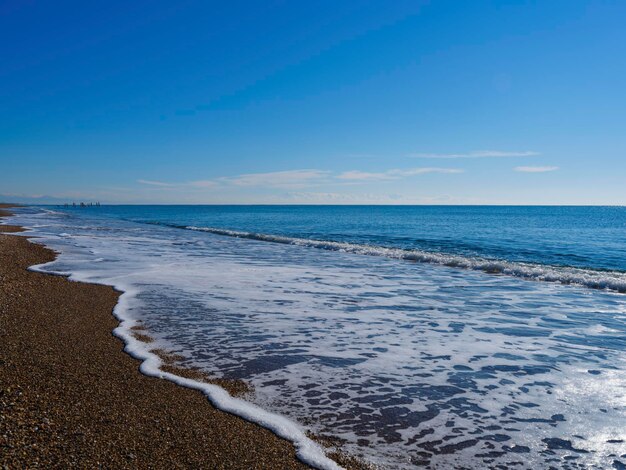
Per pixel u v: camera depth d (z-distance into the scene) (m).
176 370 6.60
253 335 8.48
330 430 4.91
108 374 6.22
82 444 4.20
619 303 11.60
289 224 60.16
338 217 90.12
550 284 14.36
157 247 25.19
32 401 5.07
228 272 16.12
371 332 8.80
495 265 17.25
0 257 17.42
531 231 45.59
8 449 3.96
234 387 6.05
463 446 4.61
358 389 6.06
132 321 9.30
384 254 22.20
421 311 10.60
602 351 7.72
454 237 36.25
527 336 8.62
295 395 5.84
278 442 4.59
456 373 6.69
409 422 5.13
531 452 4.49
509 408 5.51
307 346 7.88
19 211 95.44
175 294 12.09
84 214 94.19
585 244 29.97
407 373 6.67
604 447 4.57
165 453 4.18
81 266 16.83
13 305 9.91
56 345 7.37
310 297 12.03
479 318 9.98
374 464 4.25
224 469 3.97
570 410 5.45
